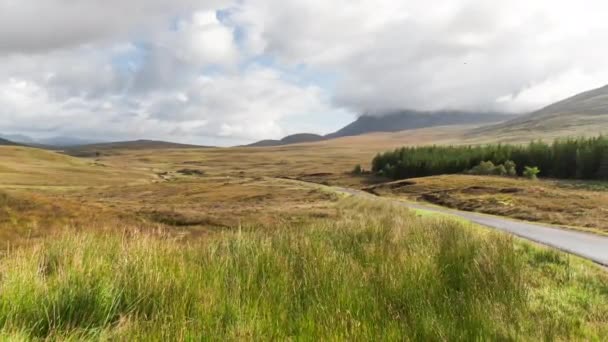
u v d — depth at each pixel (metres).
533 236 17.67
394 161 140.62
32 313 4.03
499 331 4.34
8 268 5.11
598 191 59.09
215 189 84.12
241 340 3.70
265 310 4.46
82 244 6.23
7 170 127.75
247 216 26.20
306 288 5.20
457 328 4.31
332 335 3.94
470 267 6.34
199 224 22.66
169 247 6.31
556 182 79.94
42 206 19.94
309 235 8.67
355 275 5.68
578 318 5.75
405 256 6.57
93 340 3.70
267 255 6.21
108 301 4.33
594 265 10.38
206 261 5.97
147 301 4.47
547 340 4.45
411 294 5.18
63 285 4.38
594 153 88.38
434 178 86.69
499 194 53.84
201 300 4.52
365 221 11.27
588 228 21.89
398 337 4.01
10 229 15.72
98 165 178.50
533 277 8.20
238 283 5.07
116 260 5.57
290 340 3.88
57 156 175.12
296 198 55.53
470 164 108.50
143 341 3.58
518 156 102.31
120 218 21.47
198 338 3.69
